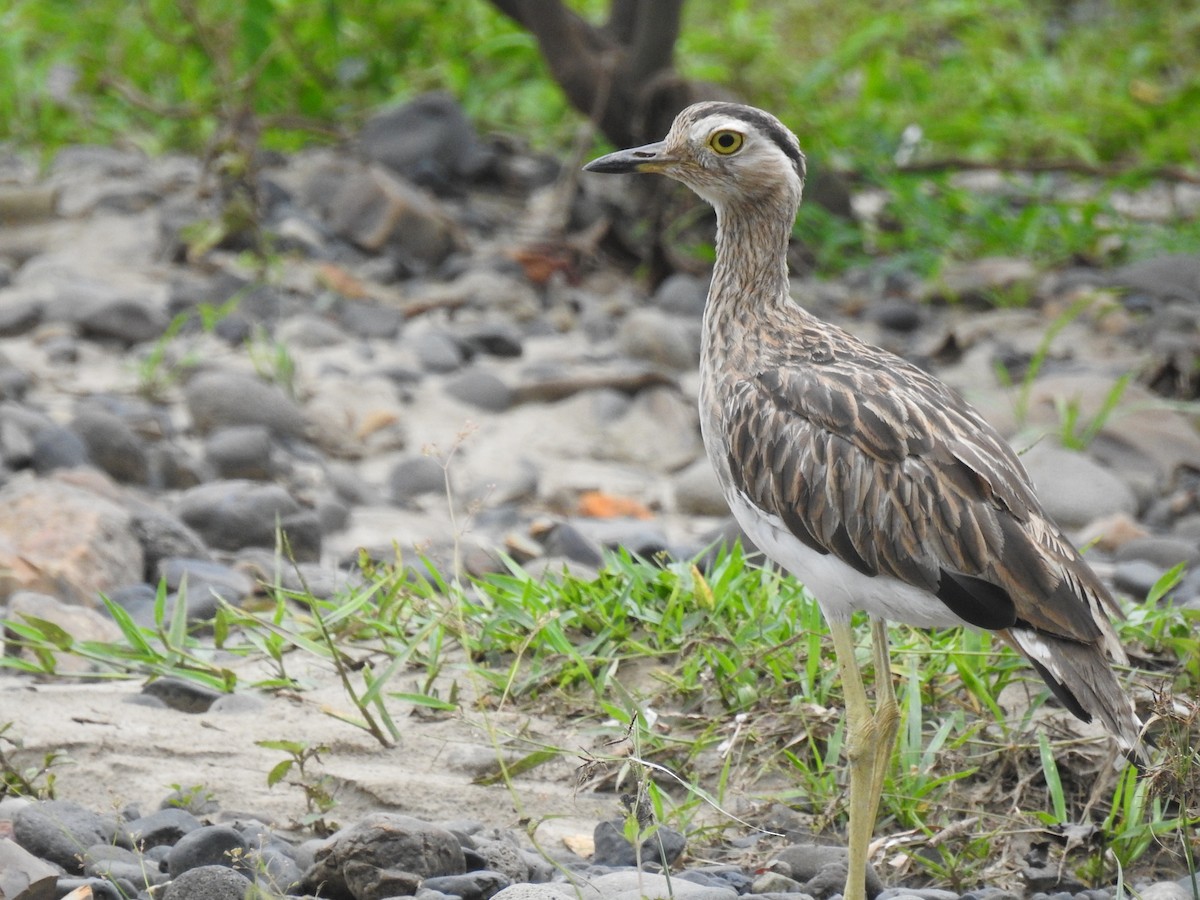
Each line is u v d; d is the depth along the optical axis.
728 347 7.39
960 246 17.86
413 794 7.47
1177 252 17.52
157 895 6.30
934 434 6.66
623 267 17.16
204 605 9.44
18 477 11.46
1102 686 6.34
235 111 15.98
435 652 8.25
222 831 6.59
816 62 22.28
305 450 12.64
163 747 7.70
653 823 6.86
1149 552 11.02
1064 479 12.29
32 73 19.53
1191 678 7.95
